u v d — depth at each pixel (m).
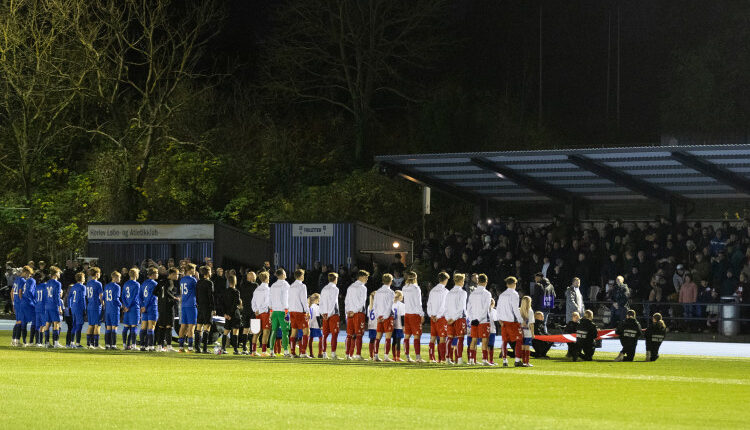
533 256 42.41
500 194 48.12
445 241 47.09
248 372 23.00
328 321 28.56
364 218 56.28
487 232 46.12
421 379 21.78
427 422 14.78
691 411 16.47
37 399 17.27
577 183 44.75
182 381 20.66
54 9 59.50
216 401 17.19
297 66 68.50
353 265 47.06
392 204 56.41
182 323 30.14
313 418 15.15
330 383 20.58
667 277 39.78
